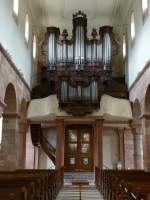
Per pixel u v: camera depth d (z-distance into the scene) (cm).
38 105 2262
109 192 1166
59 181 1683
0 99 1449
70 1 2422
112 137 2753
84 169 2647
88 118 2212
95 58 2289
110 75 2288
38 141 2520
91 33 2544
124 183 745
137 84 2012
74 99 2159
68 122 2372
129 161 2631
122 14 2505
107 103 2222
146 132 1812
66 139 2708
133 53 2158
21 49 1986
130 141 2667
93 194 1466
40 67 2692
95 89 2180
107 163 2709
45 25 2703
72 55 2294
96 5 2472
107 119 2355
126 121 2406
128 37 2348
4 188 689
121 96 2344
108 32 2347
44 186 949
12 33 1714
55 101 2233
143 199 502
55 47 2331
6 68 1555
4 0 1512
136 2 2047
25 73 2134
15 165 1825
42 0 2342
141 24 1895
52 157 2556
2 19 1480
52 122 2477
